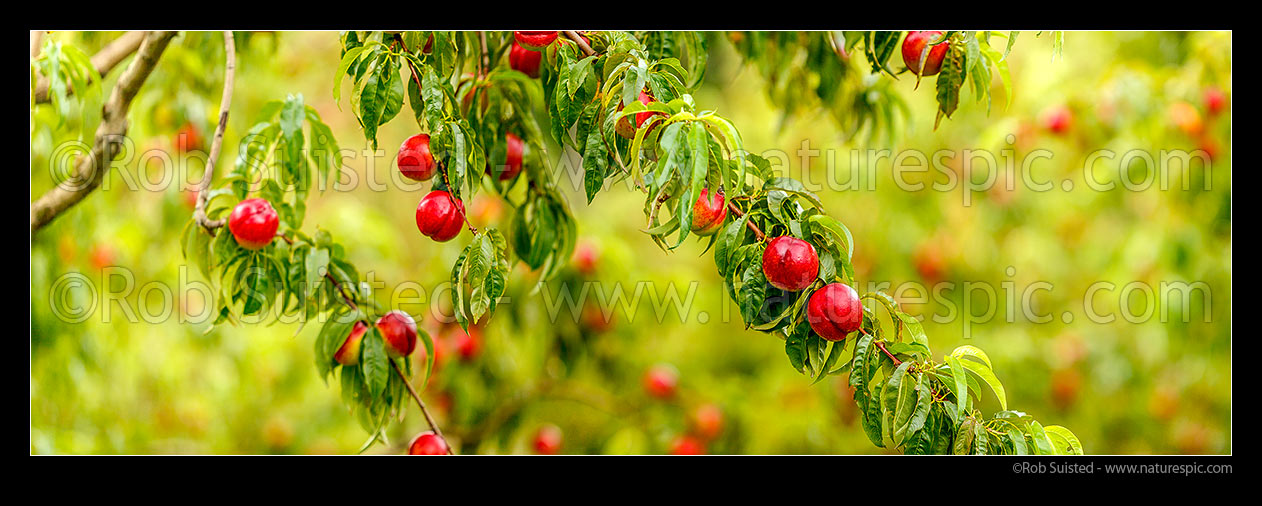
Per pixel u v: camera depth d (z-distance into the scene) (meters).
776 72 1.85
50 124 1.92
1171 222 2.89
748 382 2.99
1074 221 3.18
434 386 2.29
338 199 2.85
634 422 2.52
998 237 3.22
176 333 2.68
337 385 3.06
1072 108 2.57
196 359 2.84
